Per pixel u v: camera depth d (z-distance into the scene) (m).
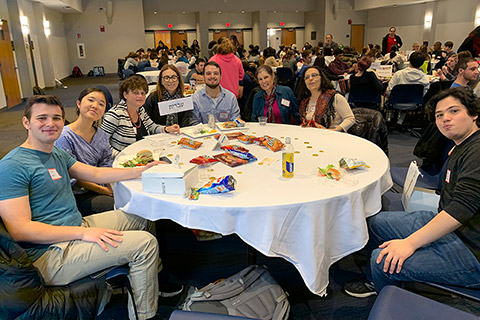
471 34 5.30
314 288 1.51
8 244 1.24
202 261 2.25
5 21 8.25
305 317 1.75
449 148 2.24
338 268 2.12
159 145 2.36
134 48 15.27
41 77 10.88
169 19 16.84
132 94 2.51
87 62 15.07
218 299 1.58
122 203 1.80
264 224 1.46
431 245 1.45
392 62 7.59
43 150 1.56
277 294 1.62
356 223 1.58
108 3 14.45
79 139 2.10
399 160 4.11
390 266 1.43
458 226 1.37
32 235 1.42
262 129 2.73
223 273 2.12
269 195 1.55
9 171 1.41
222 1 16.05
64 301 1.38
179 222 1.54
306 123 2.81
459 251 1.39
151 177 1.61
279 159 2.03
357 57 8.92
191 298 1.60
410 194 1.86
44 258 1.43
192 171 1.67
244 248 2.38
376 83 4.91
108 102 4.25
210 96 3.15
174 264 2.22
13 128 5.94
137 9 14.93
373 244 1.83
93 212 2.04
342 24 16.95
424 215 1.73
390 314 1.15
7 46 8.21
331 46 11.66
